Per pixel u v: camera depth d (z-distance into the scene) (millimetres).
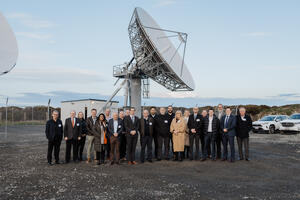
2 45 12719
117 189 5840
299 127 20797
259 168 8219
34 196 5324
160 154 9633
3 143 15211
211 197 5285
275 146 13875
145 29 17734
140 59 19766
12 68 13102
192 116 9758
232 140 9344
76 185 6168
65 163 9109
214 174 7379
